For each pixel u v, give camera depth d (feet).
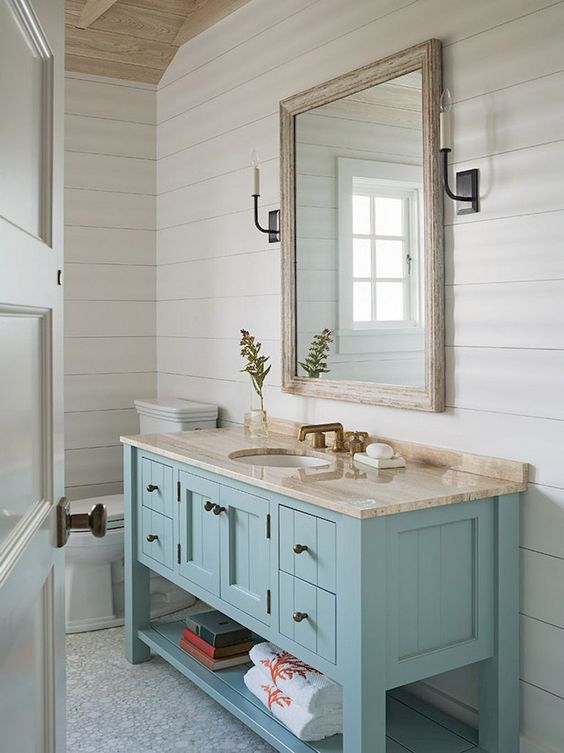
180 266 12.71
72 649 10.50
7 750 3.00
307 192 9.53
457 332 7.77
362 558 6.15
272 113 10.31
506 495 7.09
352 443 8.46
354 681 6.24
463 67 7.59
